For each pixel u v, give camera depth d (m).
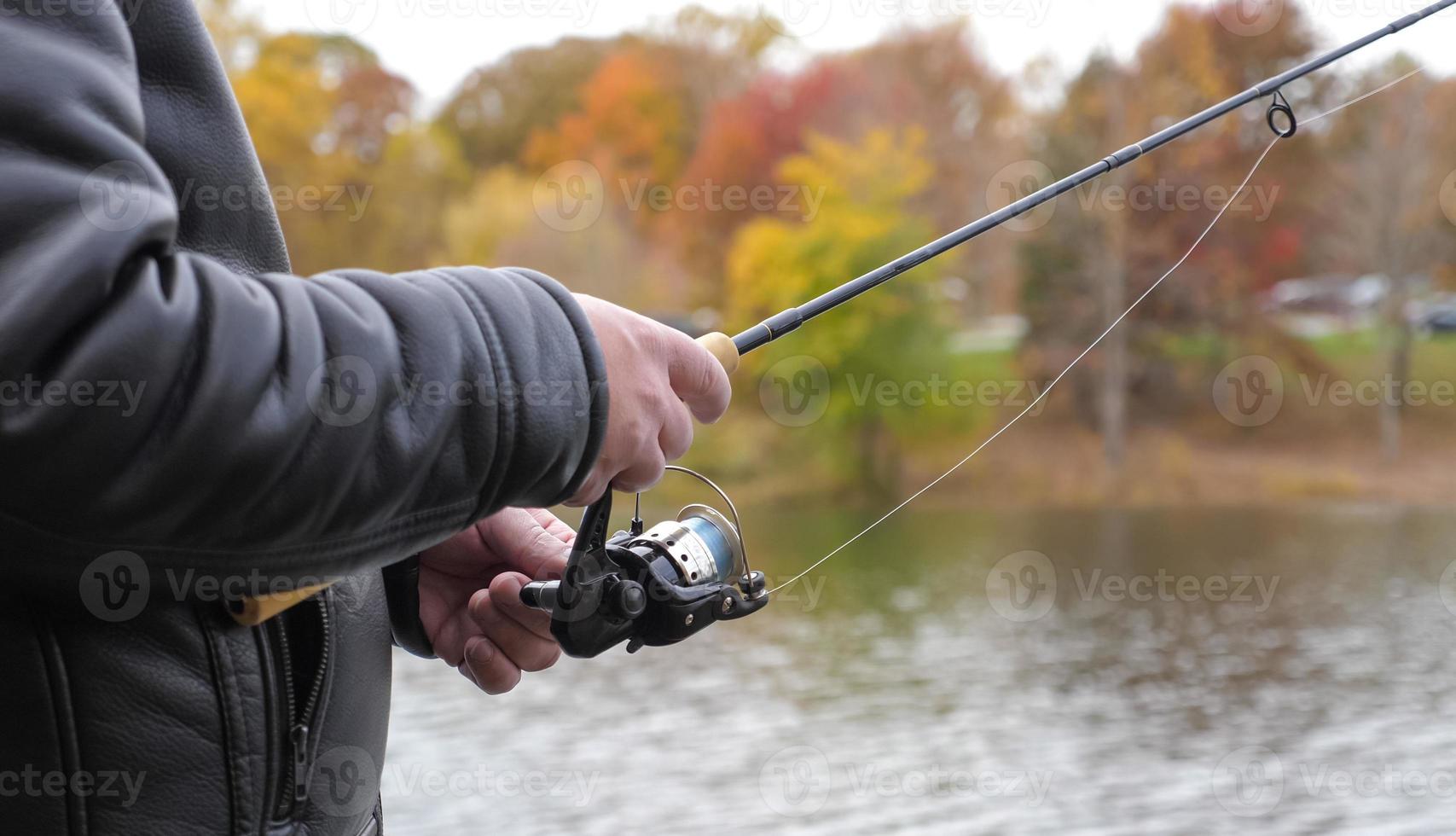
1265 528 28.86
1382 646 19.02
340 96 34.09
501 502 0.78
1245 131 32.94
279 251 0.91
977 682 17.11
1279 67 33.25
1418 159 35.19
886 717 15.27
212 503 0.66
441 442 0.73
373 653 1.01
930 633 20.05
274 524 0.68
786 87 36.31
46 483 0.63
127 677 0.76
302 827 0.88
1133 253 32.97
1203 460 31.84
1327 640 19.48
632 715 15.12
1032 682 17.17
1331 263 35.41
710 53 39.56
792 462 30.44
